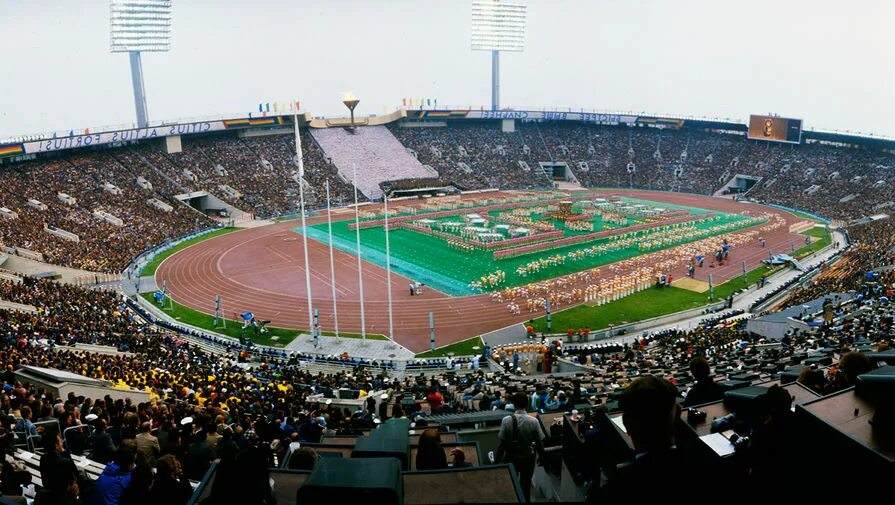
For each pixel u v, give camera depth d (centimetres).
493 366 5938
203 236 12212
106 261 9719
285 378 4869
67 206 11344
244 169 15500
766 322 5741
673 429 643
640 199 16588
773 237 11738
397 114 19275
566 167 19638
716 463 910
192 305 8144
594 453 1209
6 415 2258
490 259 10219
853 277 7406
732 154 18562
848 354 1081
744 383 1395
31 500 1482
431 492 842
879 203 13862
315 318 7156
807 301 6712
